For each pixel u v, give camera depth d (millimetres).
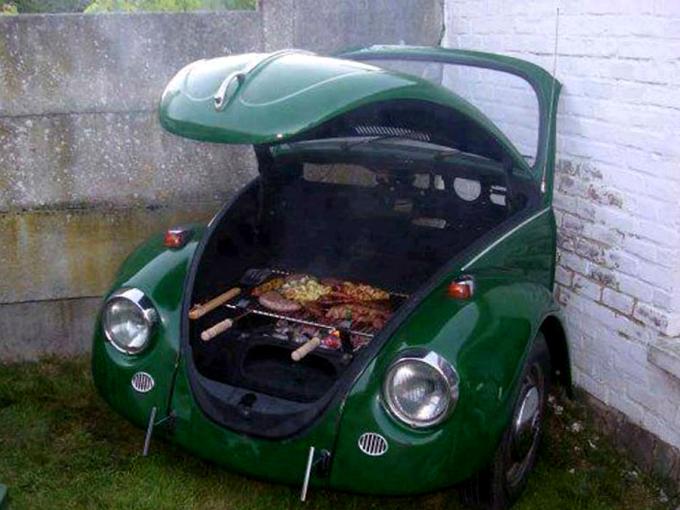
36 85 3887
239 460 2852
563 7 3779
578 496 3281
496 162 3688
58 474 3242
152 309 3113
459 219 3857
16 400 3789
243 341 3193
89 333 4301
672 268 3266
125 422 3635
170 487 3189
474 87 4176
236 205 3656
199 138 2691
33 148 3959
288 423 2785
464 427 2701
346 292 3572
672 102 3178
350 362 3033
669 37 3160
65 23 3854
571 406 3914
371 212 3943
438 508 3184
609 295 3646
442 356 2705
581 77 3705
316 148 3904
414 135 3641
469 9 4578
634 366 3523
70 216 4094
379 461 2707
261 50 4219
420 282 3660
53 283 4160
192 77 2920
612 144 3539
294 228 3984
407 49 4008
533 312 3055
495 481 3029
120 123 4055
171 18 4012
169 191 4234
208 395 2918
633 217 3453
